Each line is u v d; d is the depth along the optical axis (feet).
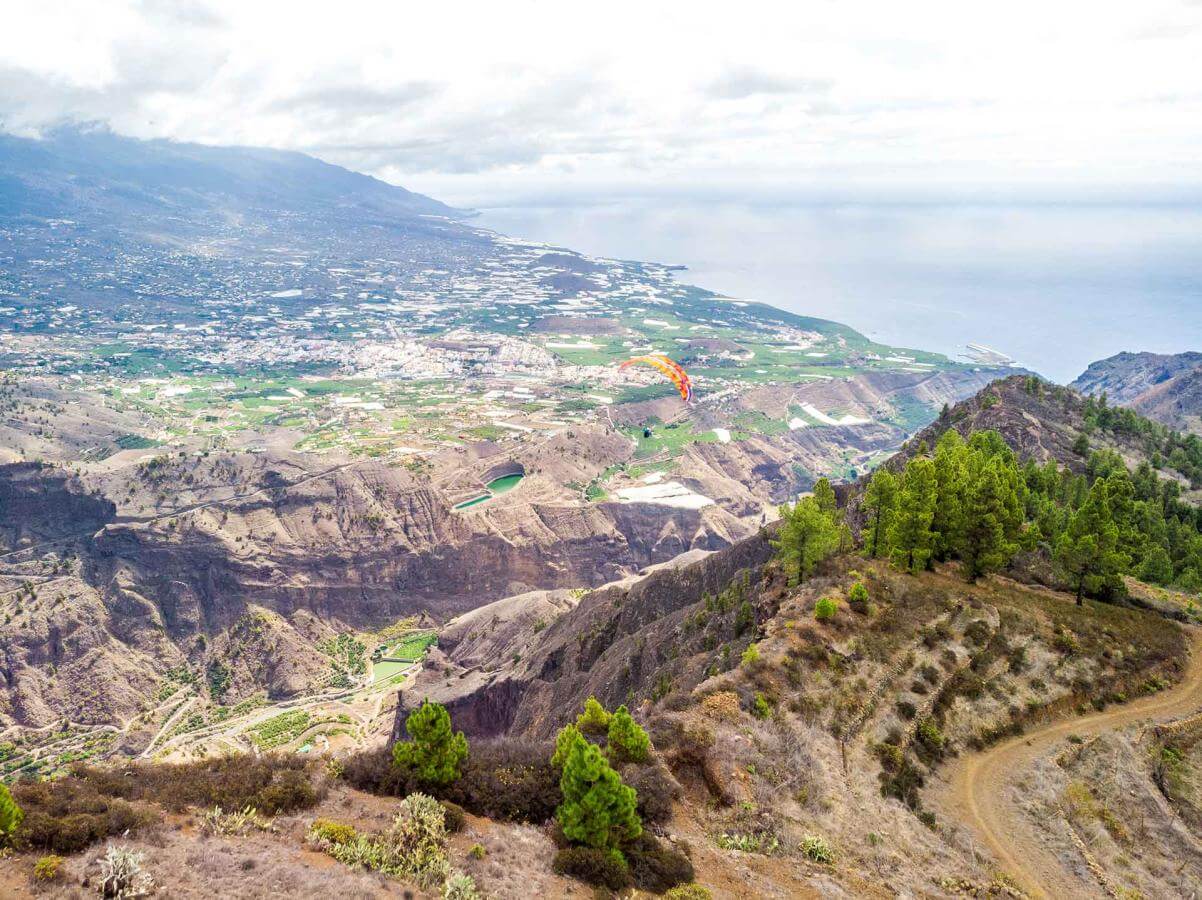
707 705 189.16
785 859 143.43
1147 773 193.88
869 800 168.45
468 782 146.72
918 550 280.51
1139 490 443.73
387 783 143.13
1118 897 152.25
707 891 126.72
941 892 143.64
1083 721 212.23
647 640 421.59
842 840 152.97
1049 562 310.24
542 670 501.56
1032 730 207.51
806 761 173.88
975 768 191.21
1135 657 236.02
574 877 124.67
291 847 119.03
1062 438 526.16
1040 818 173.58
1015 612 251.60
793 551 296.10
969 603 253.85
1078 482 400.06
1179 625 258.98
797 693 199.93
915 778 182.91
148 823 116.78
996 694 215.51
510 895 114.83
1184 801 187.11
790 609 253.24
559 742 154.20
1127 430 588.09
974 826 170.50
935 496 282.36
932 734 196.24
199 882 102.58
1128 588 285.84
